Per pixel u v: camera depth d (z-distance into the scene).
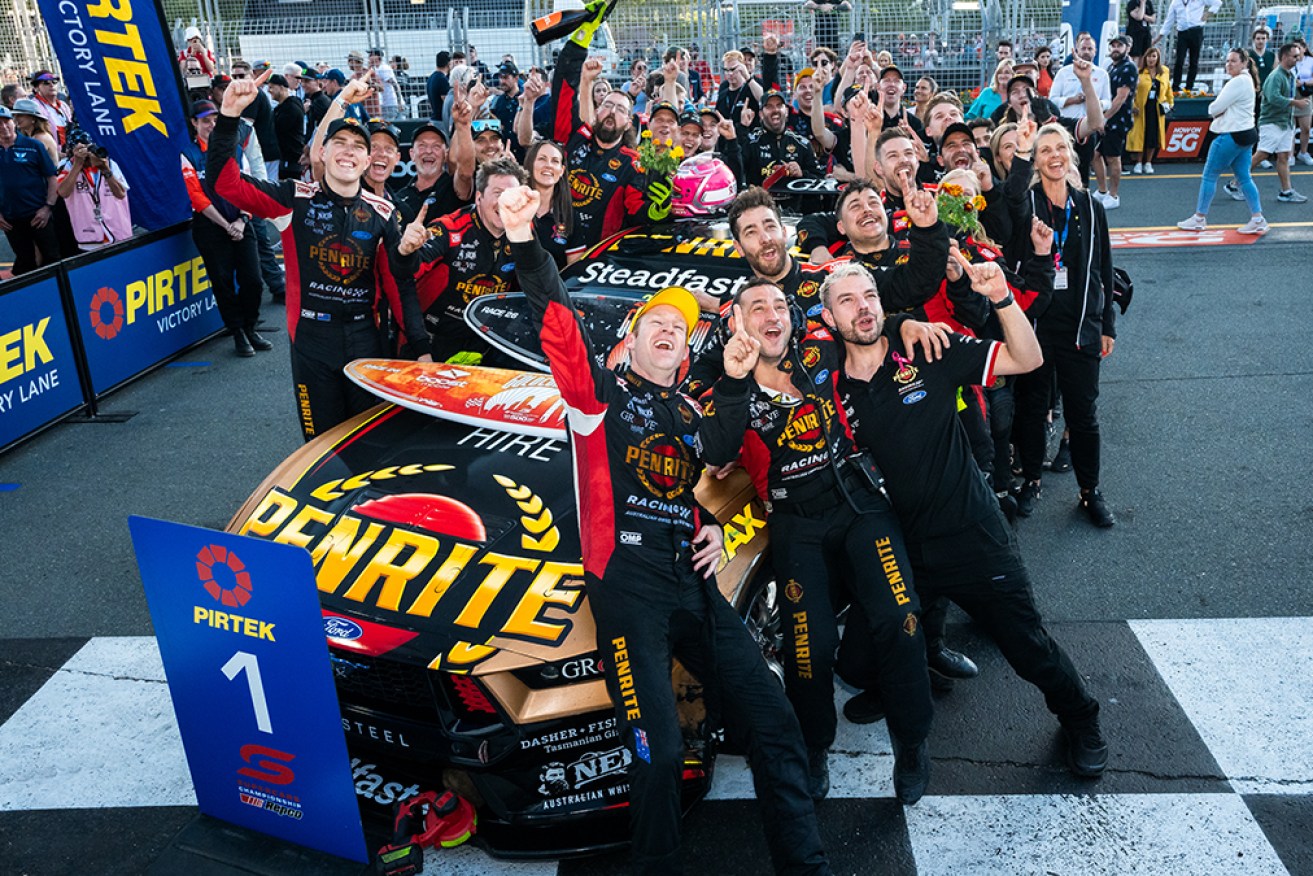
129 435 6.55
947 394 3.09
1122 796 3.24
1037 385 4.82
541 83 6.81
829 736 3.23
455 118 5.62
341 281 4.57
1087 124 8.65
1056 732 3.56
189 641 3.01
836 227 4.52
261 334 8.64
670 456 2.76
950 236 3.58
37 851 3.20
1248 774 3.30
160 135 7.74
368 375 4.09
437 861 3.10
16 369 6.32
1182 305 8.28
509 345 4.06
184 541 2.88
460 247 4.64
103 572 4.85
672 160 5.03
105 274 7.12
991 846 3.07
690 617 2.81
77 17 7.33
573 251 5.00
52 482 5.87
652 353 2.76
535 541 3.18
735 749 3.07
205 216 7.55
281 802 3.10
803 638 3.10
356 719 3.08
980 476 3.19
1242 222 11.05
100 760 3.60
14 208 8.86
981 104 11.32
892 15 15.09
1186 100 15.16
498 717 2.87
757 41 15.23
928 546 3.16
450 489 3.45
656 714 2.69
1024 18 15.13
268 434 6.49
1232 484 5.26
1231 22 16.22
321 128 4.72
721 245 4.61
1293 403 6.22
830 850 3.08
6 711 3.88
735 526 3.28
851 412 3.12
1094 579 4.48
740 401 2.75
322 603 3.09
